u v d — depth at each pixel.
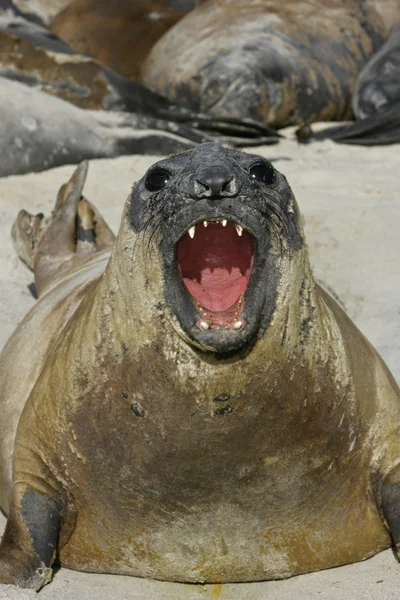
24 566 8.09
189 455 7.58
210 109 27.28
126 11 31.09
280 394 7.53
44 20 31.27
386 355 11.98
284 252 7.39
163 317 7.36
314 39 28.62
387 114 24.09
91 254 12.46
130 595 8.12
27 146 20.75
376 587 8.05
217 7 29.50
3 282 14.45
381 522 8.36
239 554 8.13
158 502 7.88
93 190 18.86
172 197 7.13
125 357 7.66
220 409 7.40
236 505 7.87
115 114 23.09
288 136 25.56
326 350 7.91
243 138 24.09
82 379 7.98
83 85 24.41
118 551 8.27
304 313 7.70
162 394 7.46
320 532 8.21
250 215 7.02
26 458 8.46
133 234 7.54
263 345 7.35
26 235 14.20
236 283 7.49
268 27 28.34
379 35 30.23
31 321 10.41
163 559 8.18
